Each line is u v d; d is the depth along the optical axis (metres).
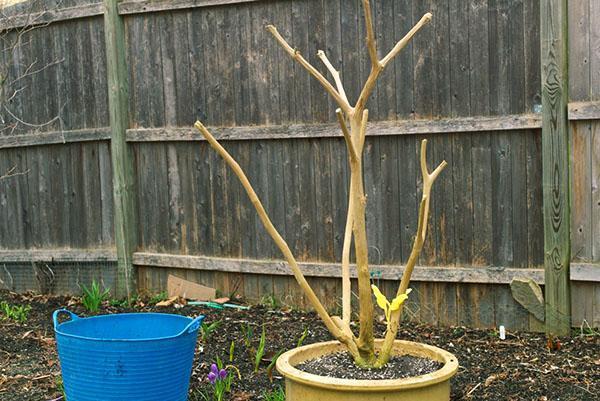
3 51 6.07
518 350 4.20
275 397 3.38
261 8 5.12
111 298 5.81
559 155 4.32
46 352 4.44
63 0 5.79
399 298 2.68
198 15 5.34
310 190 5.09
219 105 5.33
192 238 5.55
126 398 3.05
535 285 4.48
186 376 3.23
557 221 4.37
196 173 5.48
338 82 2.94
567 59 4.31
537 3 4.37
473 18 4.54
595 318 4.39
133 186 5.70
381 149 4.85
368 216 4.93
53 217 6.06
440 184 4.71
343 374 2.61
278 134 5.10
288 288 5.25
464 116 4.60
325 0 4.91
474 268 4.63
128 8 5.52
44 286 6.12
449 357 2.64
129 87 5.63
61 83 5.89
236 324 4.84
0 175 6.24
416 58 4.70
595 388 3.59
